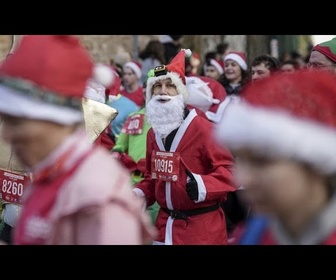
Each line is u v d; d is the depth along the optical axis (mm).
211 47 12930
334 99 1754
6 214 4168
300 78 1782
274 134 1700
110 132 7180
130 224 1979
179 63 4645
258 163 1745
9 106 1942
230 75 7852
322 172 1719
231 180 4305
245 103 1766
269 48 12906
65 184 1977
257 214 1941
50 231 1983
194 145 4395
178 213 4449
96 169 1980
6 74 1957
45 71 1931
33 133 1968
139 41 13633
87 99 4039
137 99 8766
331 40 4512
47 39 1965
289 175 1716
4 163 4078
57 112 1961
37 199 2039
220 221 4469
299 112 1724
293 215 1768
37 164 2014
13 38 4441
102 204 1929
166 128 4461
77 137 2029
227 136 1758
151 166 4590
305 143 1698
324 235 1766
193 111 4500
